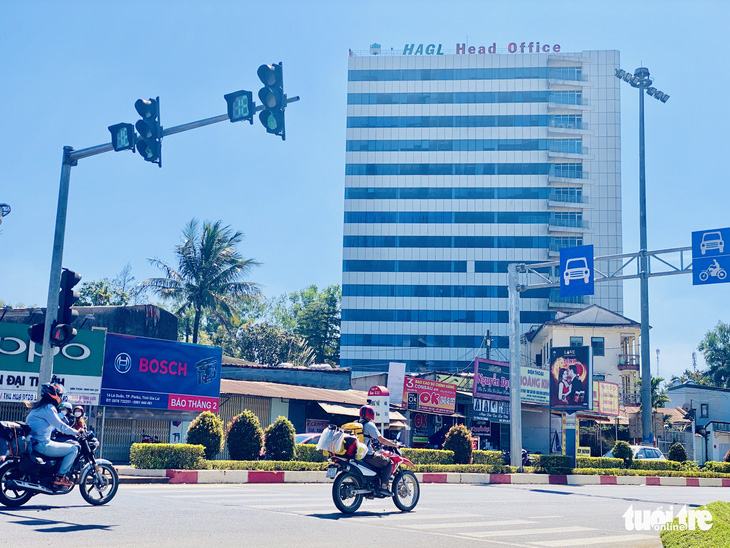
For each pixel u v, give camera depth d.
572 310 83.62
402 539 9.29
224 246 46.19
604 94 90.50
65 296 15.02
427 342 83.81
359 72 89.44
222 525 9.80
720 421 63.97
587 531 11.39
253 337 72.25
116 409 23.27
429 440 37.84
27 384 21.17
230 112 12.44
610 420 46.81
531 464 32.31
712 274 22.75
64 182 15.54
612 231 87.69
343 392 35.75
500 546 9.20
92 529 8.84
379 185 87.19
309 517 11.09
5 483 10.33
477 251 85.25
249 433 22.69
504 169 86.56
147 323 30.70
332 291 94.50
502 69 88.25
